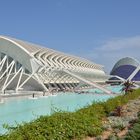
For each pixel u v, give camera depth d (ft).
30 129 43.73
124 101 112.27
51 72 248.73
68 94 210.18
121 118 74.69
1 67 232.53
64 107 136.87
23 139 39.81
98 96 197.06
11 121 94.38
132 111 92.63
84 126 56.29
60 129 48.93
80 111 66.23
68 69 271.49
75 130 52.70
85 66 374.63
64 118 54.49
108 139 52.34
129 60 458.50
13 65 230.48
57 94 208.33
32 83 228.63
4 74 235.20
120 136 54.90
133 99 135.03
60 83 277.23
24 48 230.48
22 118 101.50
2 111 118.01
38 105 139.95
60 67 258.16
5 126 46.55
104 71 489.67
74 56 365.40
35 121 48.67
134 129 55.11
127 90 158.92
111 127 64.28
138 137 49.08
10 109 123.95
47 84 254.27
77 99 175.63
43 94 191.72
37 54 249.96
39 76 239.09
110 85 398.42
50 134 45.73
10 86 231.71
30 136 41.01
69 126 51.98
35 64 226.17
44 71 238.07
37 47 258.57
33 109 125.29
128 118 74.02
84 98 182.09
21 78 227.61
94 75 372.79
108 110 82.43
